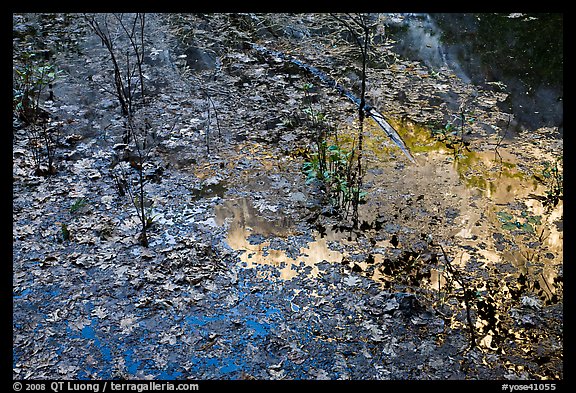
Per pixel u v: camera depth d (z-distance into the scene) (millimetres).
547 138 4391
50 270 3111
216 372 2529
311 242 3391
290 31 6094
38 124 4473
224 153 4289
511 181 3936
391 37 5941
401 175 4027
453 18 6180
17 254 3213
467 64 5430
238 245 3352
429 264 3186
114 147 4281
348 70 5430
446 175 4016
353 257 3256
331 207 3701
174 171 4074
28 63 5098
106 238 3371
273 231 3482
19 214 3539
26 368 2541
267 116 4773
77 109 4703
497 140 4402
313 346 2656
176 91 5062
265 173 4066
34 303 2896
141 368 2555
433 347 2635
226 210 3672
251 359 2592
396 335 2709
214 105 4883
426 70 5391
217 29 6082
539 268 3135
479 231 3457
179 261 3188
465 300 2912
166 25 6070
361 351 2625
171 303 2906
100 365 2564
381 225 3527
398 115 4746
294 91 5113
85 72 5227
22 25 5809
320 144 4359
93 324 2785
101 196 3760
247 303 2912
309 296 2959
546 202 3703
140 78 4746
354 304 2895
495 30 5883
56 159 4117
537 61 5332
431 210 3652
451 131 4469
